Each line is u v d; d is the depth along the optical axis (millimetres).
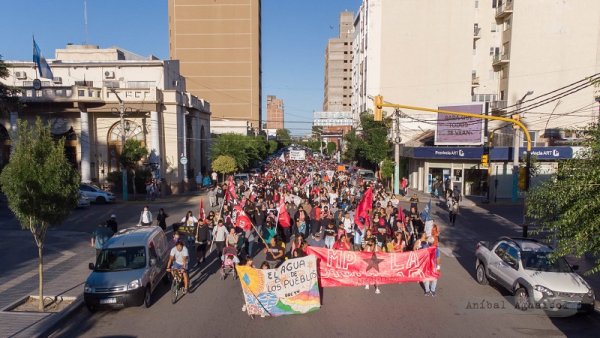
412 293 13078
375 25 58781
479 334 10062
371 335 9938
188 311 11555
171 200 35531
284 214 19281
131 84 45719
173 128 39875
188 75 105688
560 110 48156
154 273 12523
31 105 36438
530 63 48531
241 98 105938
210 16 105000
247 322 10766
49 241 20172
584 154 9438
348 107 140625
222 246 16141
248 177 43562
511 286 12109
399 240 14883
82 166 37312
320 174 47281
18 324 10391
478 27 54594
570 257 17281
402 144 49438
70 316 11227
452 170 39094
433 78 56062
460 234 22312
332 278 13375
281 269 11391
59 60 48625
